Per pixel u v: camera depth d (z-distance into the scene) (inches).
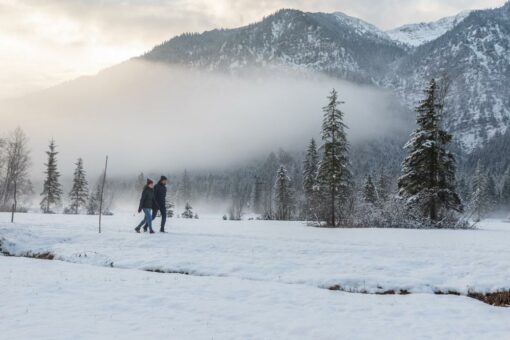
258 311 308.8
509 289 387.2
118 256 533.0
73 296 331.6
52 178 2293.3
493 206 3503.9
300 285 406.6
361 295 376.5
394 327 277.4
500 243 611.2
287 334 256.8
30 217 1026.7
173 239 601.3
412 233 805.2
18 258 532.7
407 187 1228.5
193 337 242.5
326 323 281.7
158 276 433.1
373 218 1119.6
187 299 335.6
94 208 2460.6
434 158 1174.3
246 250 531.5
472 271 430.0
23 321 259.9
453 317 305.9
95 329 249.4
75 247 581.3
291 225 1063.0
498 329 277.6
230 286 388.8
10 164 1994.3
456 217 1185.4
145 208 668.7
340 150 1274.6
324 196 1251.2
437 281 413.7
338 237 687.7
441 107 1215.6
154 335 242.7
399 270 440.8
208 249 542.6
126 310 297.9
